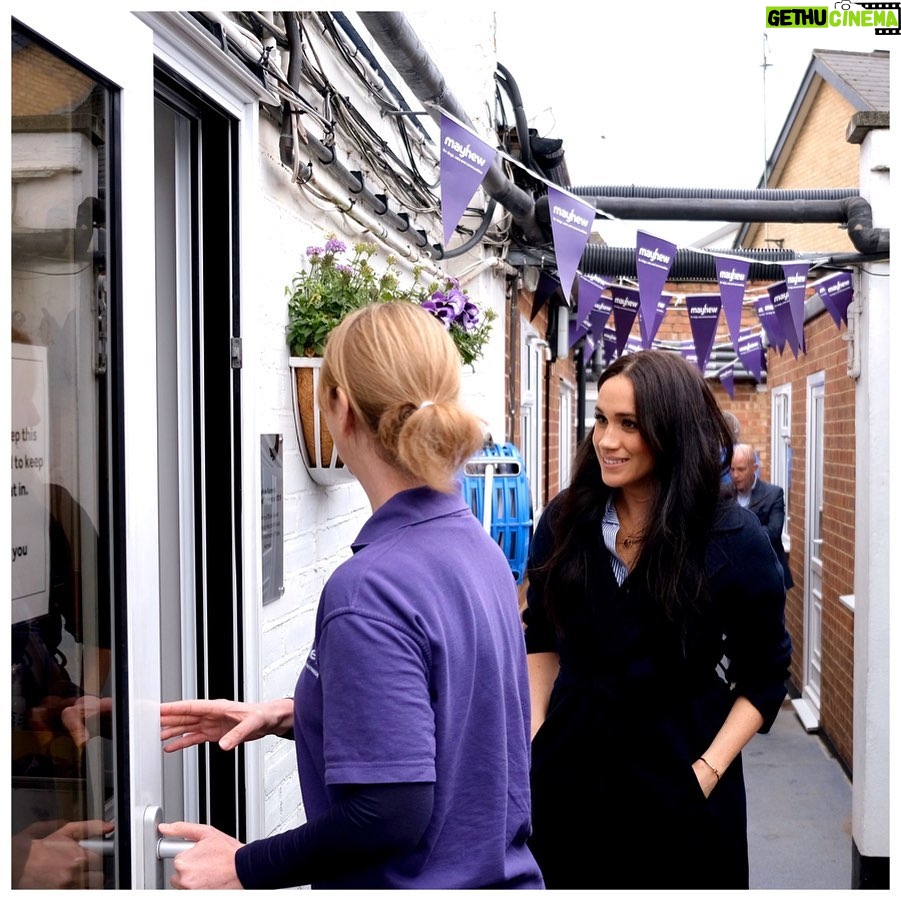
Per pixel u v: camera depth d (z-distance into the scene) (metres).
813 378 6.85
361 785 1.04
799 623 7.54
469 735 1.18
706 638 1.96
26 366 1.29
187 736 1.59
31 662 1.29
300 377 2.45
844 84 6.11
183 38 1.78
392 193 3.49
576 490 2.09
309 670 1.21
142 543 1.45
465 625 1.16
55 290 1.37
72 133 1.38
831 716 5.95
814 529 7.00
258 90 2.12
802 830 4.67
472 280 4.80
